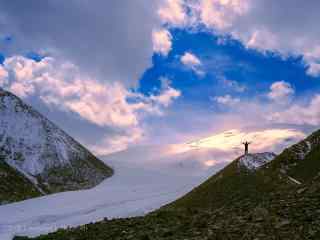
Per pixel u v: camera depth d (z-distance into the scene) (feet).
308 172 144.87
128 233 65.00
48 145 347.77
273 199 68.33
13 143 325.21
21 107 366.22
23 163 313.73
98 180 371.97
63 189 314.76
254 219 57.57
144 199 271.69
